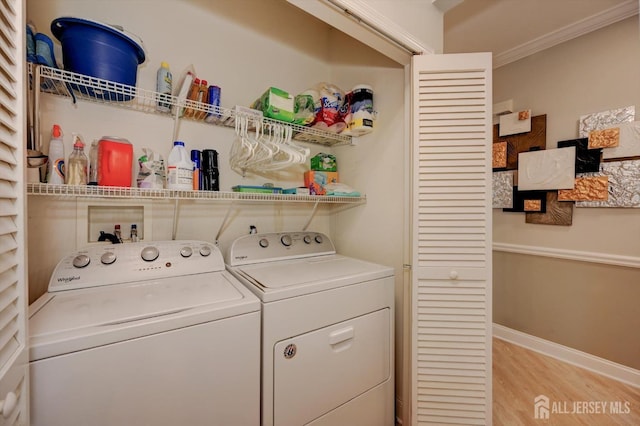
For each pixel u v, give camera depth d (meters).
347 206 1.91
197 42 1.47
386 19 1.21
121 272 1.08
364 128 1.63
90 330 0.70
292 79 1.87
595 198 1.96
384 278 1.37
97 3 1.21
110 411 0.70
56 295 0.93
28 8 1.07
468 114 1.32
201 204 1.49
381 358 1.36
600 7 1.84
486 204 1.32
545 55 2.22
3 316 0.51
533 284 2.31
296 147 1.42
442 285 1.37
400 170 1.56
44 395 0.63
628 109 1.82
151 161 1.20
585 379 1.93
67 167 1.07
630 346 1.86
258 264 1.44
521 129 2.35
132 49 1.07
